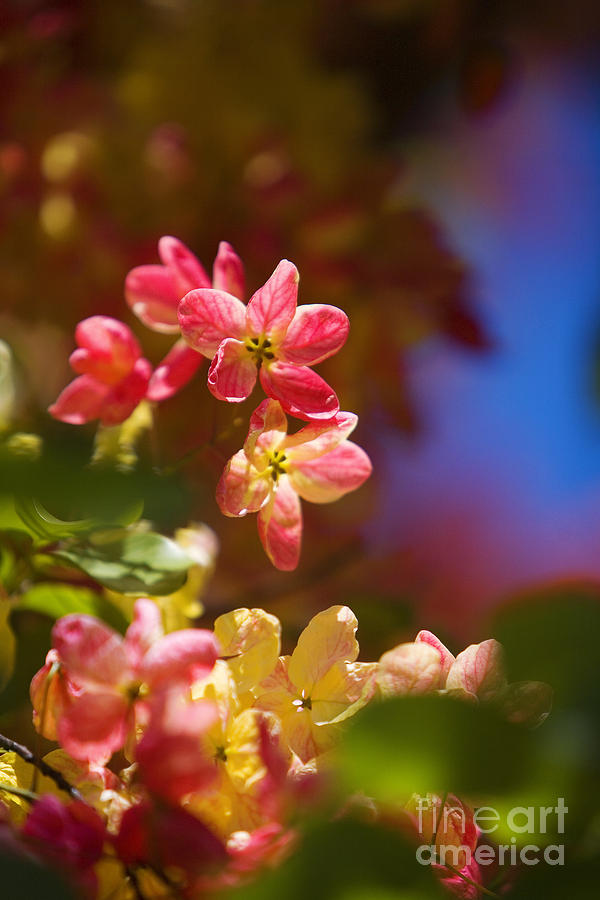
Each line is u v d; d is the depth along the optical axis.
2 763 0.74
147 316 0.82
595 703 0.62
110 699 0.71
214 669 0.72
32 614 0.81
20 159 1.19
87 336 0.80
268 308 0.75
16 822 0.72
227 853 0.68
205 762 0.68
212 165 1.18
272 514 0.77
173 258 0.81
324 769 0.69
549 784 0.63
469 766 0.63
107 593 0.83
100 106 1.23
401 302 1.16
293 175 1.18
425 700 0.63
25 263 1.16
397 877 0.64
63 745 0.71
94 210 1.17
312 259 1.15
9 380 0.83
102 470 0.65
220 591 1.03
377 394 1.19
